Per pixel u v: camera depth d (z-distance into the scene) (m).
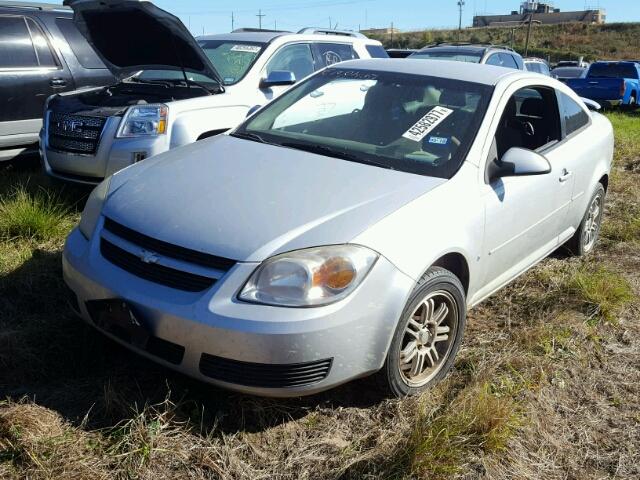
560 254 5.64
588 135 5.19
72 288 3.28
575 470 3.07
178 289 2.90
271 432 3.04
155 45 5.98
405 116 4.03
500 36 72.75
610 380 3.81
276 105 4.50
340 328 2.83
